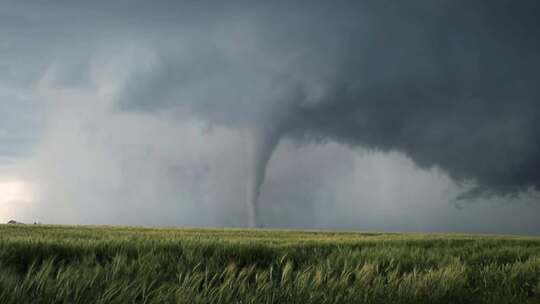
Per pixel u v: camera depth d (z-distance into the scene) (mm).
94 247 11055
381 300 7754
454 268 10133
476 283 10258
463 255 14781
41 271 6285
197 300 6258
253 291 7168
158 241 12430
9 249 9680
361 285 8031
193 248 11086
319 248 14227
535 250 17188
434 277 8992
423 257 12250
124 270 7609
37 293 5891
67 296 5848
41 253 10062
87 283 6297
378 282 8203
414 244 19969
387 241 20500
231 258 11062
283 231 48375
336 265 9773
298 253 12742
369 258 11195
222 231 42031
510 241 25094
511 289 9742
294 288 7391
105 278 6855
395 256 11633
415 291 8102
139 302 6406
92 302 5941
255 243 12961
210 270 8680
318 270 8297
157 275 7609
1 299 5492
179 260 9438
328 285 7613
